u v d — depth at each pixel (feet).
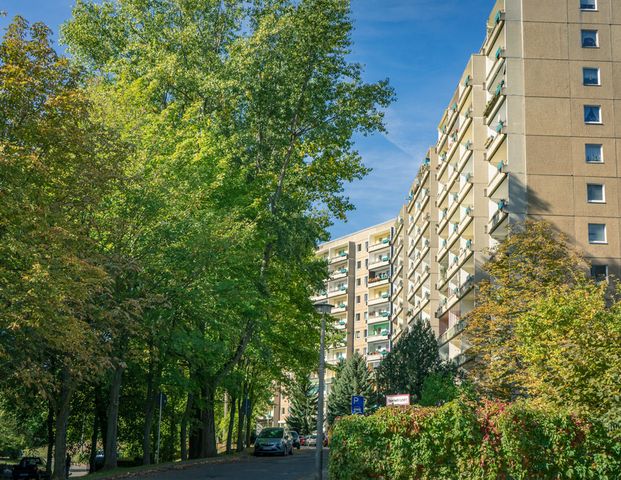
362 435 55.06
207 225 90.68
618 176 159.22
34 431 150.61
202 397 124.77
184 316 94.27
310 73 121.49
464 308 190.80
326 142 127.24
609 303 150.00
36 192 60.59
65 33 123.34
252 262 110.73
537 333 80.79
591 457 54.08
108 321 73.15
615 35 165.78
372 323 376.07
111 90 94.53
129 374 119.55
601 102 162.81
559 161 159.84
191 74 115.03
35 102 63.67
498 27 169.68
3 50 63.26
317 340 161.48
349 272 406.82
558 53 165.17
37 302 57.06
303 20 119.96
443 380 153.38
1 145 57.26
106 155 74.18
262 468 99.76
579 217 157.38
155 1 126.62
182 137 102.53
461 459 53.26
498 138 164.04
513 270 122.83
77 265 59.47
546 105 162.50
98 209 74.23
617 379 57.31
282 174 125.59
